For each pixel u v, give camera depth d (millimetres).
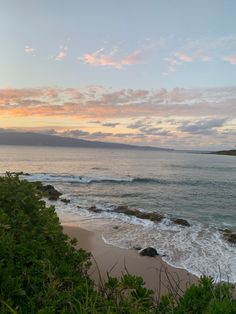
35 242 4242
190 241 16062
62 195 31500
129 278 3465
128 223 19594
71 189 36594
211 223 20984
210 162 112875
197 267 12406
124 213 22625
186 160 124188
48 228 5043
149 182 45844
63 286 3527
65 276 3646
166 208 26453
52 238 4863
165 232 17766
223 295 2783
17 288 3014
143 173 60719
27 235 4539
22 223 4855
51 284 3168
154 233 17438
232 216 23531
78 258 4723
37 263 3645
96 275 11016
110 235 16656
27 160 88438
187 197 32594
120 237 16344
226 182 47812
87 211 23078
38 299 2980
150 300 3285
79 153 153125
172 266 12469
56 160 93562
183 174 60688
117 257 13273
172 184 44156
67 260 4629
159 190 37500
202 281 3123
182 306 2852
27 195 6184
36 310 2898
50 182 42531
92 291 3193
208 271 12016
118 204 27484
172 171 67938
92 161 95562
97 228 18078
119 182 44875
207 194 35000
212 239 16562
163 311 3012
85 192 34406
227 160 136875
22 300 3035
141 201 29625
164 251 14234
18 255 3684
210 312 2457
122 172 61844
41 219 5531
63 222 19312
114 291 3439
